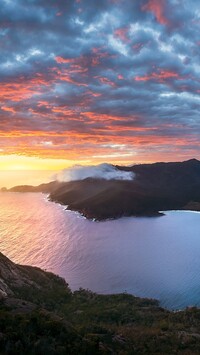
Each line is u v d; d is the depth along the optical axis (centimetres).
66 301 6256
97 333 3719
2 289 5475
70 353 2723
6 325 2900
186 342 3841
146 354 3359
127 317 5191
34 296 5938
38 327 2998
